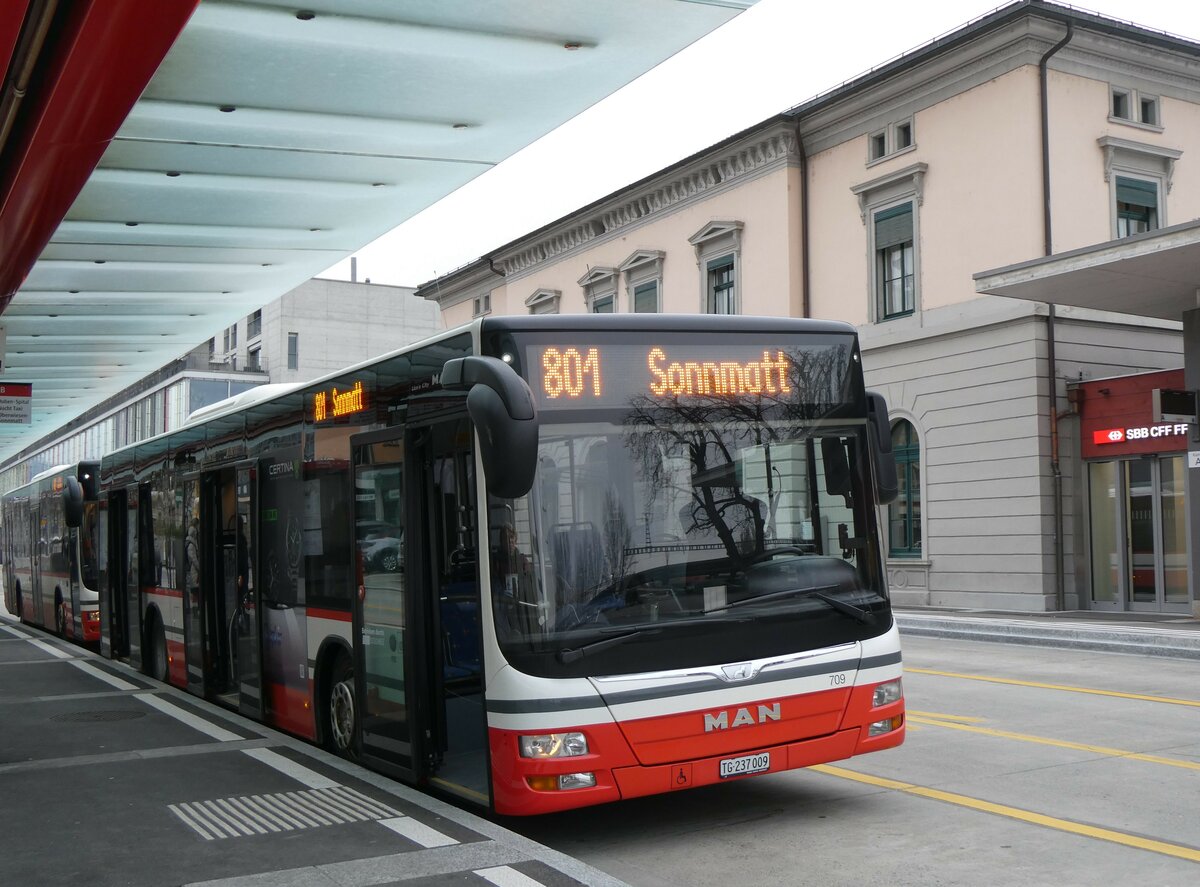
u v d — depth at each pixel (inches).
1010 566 921.5
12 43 327.6
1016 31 920.3
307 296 3002.0
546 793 226.2
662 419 250.5
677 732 234.7
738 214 1195.9
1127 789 289.1
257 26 404.2
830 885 217.2
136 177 571.5
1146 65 972.6
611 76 462.9
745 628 245.9
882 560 268.1
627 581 239.0
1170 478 847.7
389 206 649.6
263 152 542.9
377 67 445.7
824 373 269.9
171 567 504.1
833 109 1090.7
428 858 215.5
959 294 973.8
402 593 281.1
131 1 311.3
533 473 219.1
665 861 237.0
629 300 1368.1
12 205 496.4
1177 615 832.9
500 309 1667.1
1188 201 999.6
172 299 888.3
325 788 278.8
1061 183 924.6
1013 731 374.3
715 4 398.0
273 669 376.5
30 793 284.8
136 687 505.7
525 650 230.4
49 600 871.7
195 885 204.5
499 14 401.1
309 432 346.0
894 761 327.6
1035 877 217.9
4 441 2128.4
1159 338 975.6
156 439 538.3
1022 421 916.0
